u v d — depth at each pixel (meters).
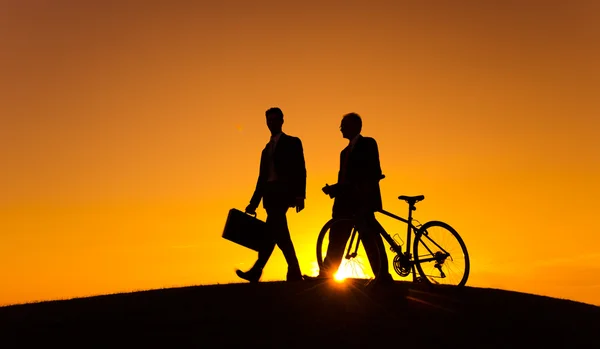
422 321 7.98
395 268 9.48
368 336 7.48
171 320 7.99
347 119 9.88
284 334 7.51
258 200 10.13
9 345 7.27
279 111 10.05
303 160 9.91
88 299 9.39
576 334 7.91
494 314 8.35
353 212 9.66
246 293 9.09
